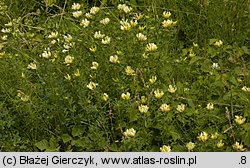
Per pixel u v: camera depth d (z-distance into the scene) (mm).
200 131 1826
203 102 1965
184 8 2480
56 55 2053
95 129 1843
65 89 1955
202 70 2133
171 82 2070
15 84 2043
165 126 1804
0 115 1915
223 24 2408
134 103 1862
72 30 2311
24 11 2656
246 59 2328
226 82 2033
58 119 1942
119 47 2035
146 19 2258
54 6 2699
